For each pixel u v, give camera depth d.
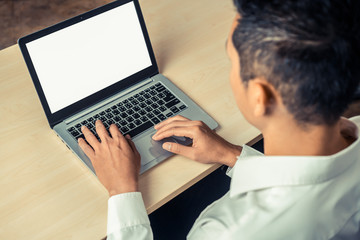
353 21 0.50
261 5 0.51
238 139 1.03
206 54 1.27
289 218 0.60
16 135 1.05
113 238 0.82
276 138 0.61
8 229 0.87
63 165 0.99
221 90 1.16
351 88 0.54
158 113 1.08
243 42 0.54
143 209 0.86
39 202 0.92
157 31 1.35
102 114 1.07
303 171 0.59
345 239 0.65
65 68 1.05
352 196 0.63
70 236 0.86
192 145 0.98
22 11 2.76
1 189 0.94
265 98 0.55
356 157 0.62
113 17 1.10
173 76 1.19
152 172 0.96
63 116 1.06
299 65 0.51
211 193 1.24
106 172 0.91
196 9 1.44
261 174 0.62
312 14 0.49
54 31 1.03
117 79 1.13
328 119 0.56
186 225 1.17
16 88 1.18
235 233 0.62
